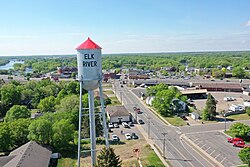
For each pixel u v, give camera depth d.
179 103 93.94
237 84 141.25
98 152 56.16
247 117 86.06
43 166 44.66
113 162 36.75
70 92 110.06
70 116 69.94
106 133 41.06
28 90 113.88
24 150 47.78
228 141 63.34
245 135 64.12
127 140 65.81
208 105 83.69
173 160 52.78
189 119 84.75
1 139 54.66
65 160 53.56
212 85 140.62
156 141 64.62
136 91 140.00
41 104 90.31
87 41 39.28
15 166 40.66
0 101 101.31
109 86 159.88
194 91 121.75
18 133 58.19
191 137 67.12
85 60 38.31
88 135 64.81
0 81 142.25
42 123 57.41
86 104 75.88
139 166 49.78
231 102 110.19
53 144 58.12
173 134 69.88
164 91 92.69
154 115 90.56
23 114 75.88
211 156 54.72
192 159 53.28
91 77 38.66
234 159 53.03
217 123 79.69
